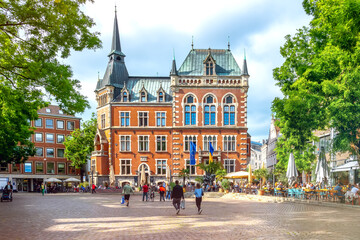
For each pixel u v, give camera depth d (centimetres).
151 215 2275
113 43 7362
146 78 7344
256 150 16625
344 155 5397
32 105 2352
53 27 1731
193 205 3200
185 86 6825
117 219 2045
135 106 6931
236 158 6738
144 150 6862
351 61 2452
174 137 6788
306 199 3506
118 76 7212
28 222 1930
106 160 6962
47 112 8981
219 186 5516
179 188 2375
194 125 6781
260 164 16538
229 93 6825
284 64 3431
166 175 6750
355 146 3128
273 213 2386
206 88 6831
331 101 2994
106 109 7000
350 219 2017
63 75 2003
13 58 1869
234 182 6366
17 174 8281
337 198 3234
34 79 1906
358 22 1898
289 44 3372
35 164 8594
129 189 3133
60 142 9094
